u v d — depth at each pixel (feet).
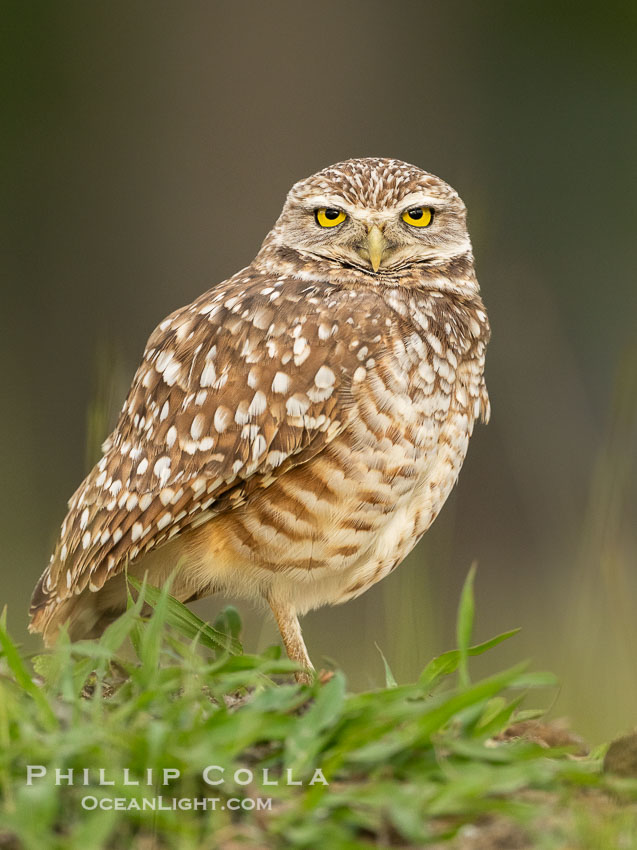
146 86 121.39
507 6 122.52
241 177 120.78
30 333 115.75
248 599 40.42
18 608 78.64
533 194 119.96
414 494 39.47
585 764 28.71
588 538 43.19
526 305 101.30
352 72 121.70
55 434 111.96
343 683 26.66
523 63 122.01
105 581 38.73
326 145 121.19
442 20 122.72
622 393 42.09
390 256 41.86
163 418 38.75
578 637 44.75
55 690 28.12
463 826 24.71
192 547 38.70
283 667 29.01
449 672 30.45
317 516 37.96
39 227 118.42
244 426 37.60
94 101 120.78
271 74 121.29
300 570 38.65
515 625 84.89
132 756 25.08
